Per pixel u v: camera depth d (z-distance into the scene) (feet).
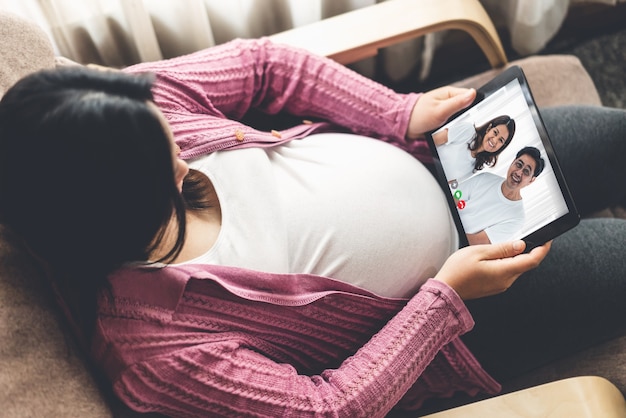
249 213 2.49
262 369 2.25
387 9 3.43
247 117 3.30
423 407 2.96
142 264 2.17
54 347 2.16
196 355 2.14
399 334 2.40
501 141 2.69
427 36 4.33
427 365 2.50
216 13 4.05
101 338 2.18
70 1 3.57
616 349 2.90
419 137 3.09
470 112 2.81
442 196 2.95
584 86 3.68
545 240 2.56
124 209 1.88
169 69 2.73
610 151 3.06
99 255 1.99
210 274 2.20
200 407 2.18
